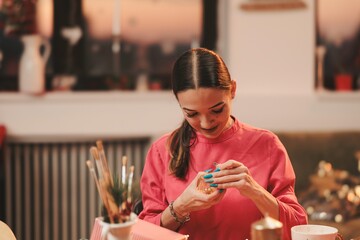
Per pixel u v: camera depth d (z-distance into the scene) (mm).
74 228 4387
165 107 4430
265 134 2027
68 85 4477
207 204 1800
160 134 4418
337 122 4504
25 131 4297
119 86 4531
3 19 4402
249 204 1922
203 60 1779
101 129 4379
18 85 4445
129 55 4543
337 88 4594
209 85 1757
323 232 1733
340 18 4617
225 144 2006
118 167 4387
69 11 4457
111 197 1572
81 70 4520
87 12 4477
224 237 1932
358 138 4250
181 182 2006
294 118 4473
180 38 4555
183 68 1796
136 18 4520
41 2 4426
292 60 4461
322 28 4609
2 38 4426
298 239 1689
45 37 4453
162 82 4582
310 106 4477
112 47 4520
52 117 4324
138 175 4391
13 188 4309
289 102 4461
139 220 1847
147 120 4426
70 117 4344
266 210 1818
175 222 1899
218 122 1843
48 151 4336
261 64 4449
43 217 4355
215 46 4562
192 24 4547
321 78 4582
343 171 4078
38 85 4230
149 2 4512
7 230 2012
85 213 4383
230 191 1941
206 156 2008
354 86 4648
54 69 4492
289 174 1992
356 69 4656
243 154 2002
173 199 1991
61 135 4344
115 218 1575
